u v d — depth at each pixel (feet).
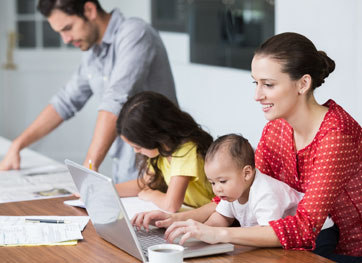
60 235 5.95
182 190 7.25
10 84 21.62
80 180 5.78
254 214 5.94
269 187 5.81
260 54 5.42
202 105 17.81
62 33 9.14
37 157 10.79
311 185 5.48
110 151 9.78
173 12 18.88
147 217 6.11
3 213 6.93
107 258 5.34
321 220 5.44
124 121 7.24
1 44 21.44
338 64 11.68
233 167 5.76
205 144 7.45
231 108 16.29
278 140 6.18
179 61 18.93
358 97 11.28
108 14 9.46
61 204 7.32
